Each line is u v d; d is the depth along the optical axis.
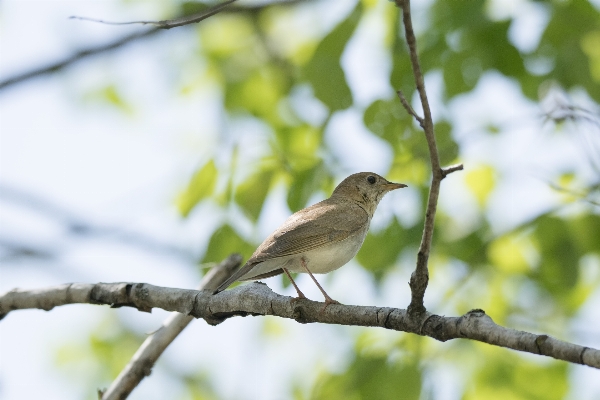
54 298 9.31
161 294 8.97
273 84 15.64
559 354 6.08
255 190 11.70
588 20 12.49
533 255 13.91
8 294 9.52
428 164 12.90
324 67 12.09
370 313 7.63
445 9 13.23
